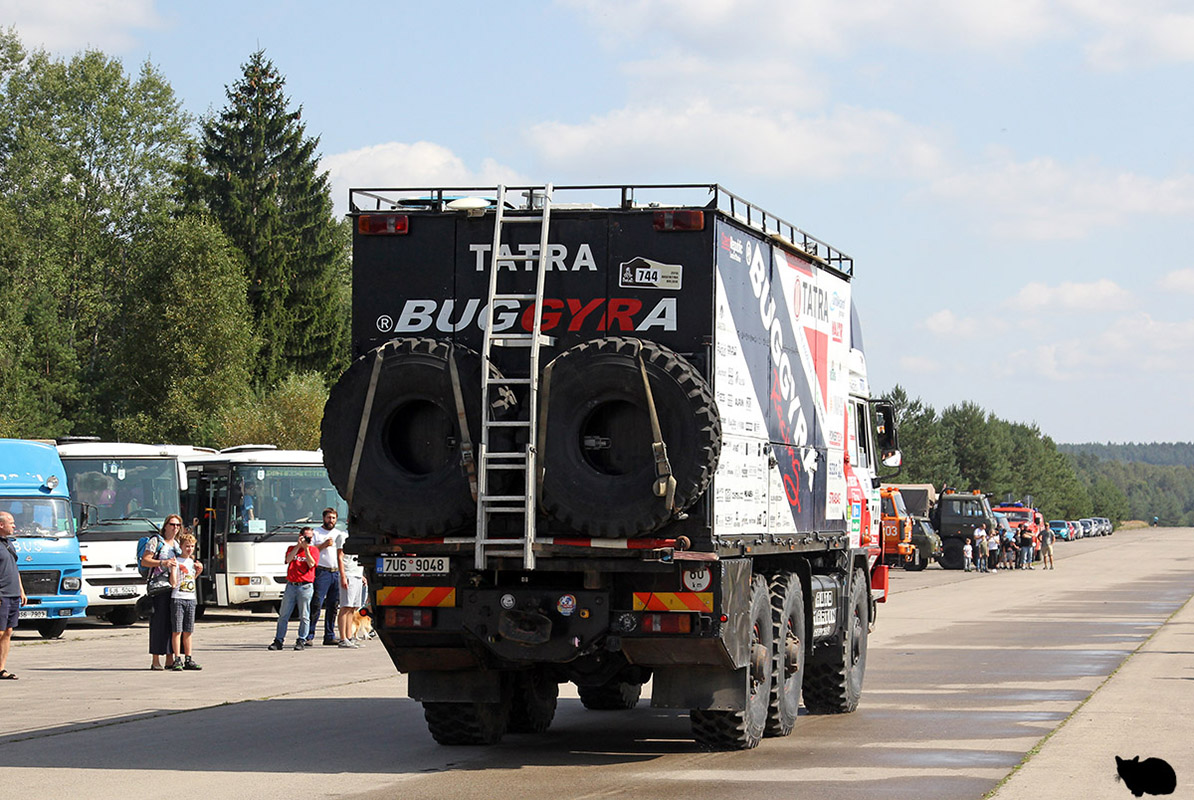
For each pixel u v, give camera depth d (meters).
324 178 83.56
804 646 14.18
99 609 30.67
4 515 19.34
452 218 12.02
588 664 12.23
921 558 60.53
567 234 11.74
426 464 11.65
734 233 12.07
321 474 32.41
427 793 10.45
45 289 75.12
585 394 11.15
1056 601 37.91
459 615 11.67
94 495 30.25
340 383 11.62
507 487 11.38
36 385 74.19
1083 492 187.50
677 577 11.35
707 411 11.00
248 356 73.31
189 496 32.59
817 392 14.67
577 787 10.70
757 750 12.59
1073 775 11.04
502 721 13.05
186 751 12.57
